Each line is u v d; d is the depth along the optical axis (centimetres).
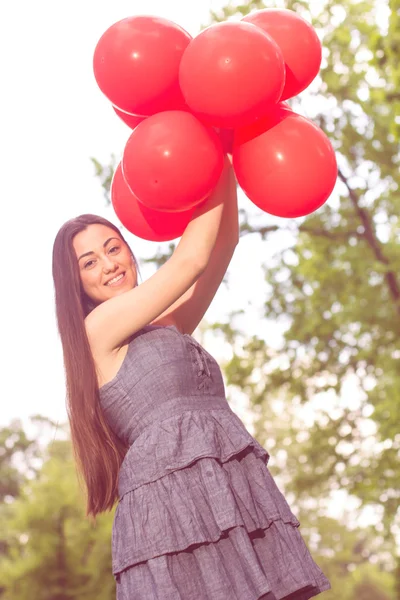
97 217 317
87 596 1811
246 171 301
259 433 2169
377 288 1653
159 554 263
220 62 271
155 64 286
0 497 4362
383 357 1675
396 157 1565
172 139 278
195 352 298
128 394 291
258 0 1463
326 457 1741
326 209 1614
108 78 292
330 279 1630
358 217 1636
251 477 279
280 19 314
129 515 273
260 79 275
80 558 1842
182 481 270
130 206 322
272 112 302
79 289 307
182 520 263
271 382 1741
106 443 298
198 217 302
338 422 1750
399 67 1041
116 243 314
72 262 308
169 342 297
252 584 256
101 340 297
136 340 299
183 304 346
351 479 1681
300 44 311
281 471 1886
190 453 272
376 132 1549
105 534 1862
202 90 275
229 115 279
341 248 1639
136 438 287
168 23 295
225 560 263
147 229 323
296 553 269
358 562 5059
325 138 303
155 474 272
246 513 270
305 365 1739
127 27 291
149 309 292
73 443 304
